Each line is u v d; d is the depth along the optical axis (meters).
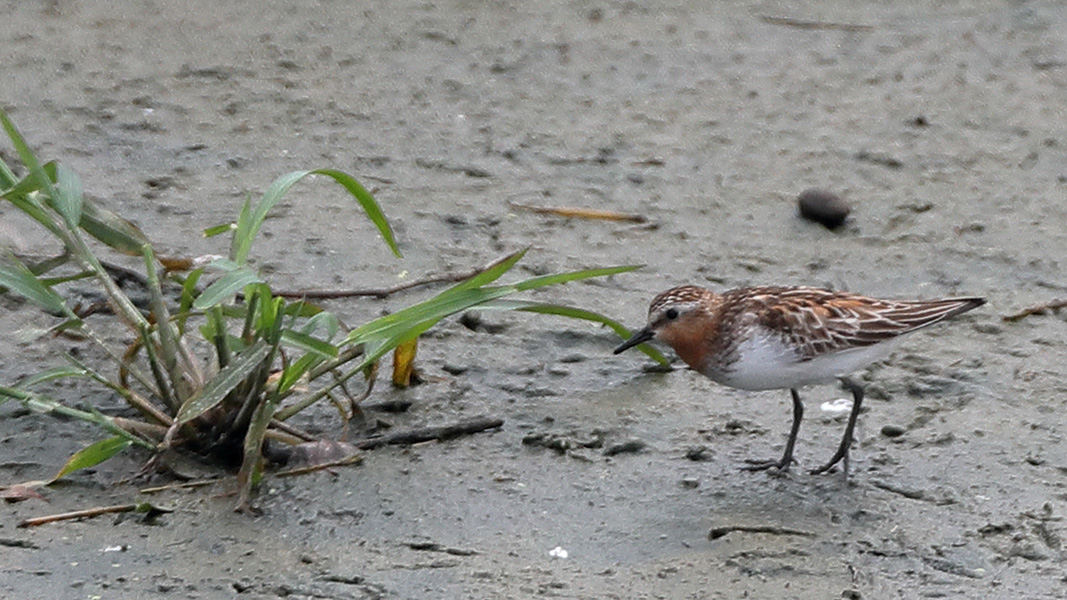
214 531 9.63
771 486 10.50
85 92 17.36
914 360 12.46
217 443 10.50
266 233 14.38
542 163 16.33
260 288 10.12
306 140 16.58
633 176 16.09
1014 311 13.40
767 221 15.23
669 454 10.94
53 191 10.30
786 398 11.91
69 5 19.97
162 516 9.77
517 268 13.95
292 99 17.56
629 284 13.77
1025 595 9.12
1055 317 13.31
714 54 19.53
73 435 10.77
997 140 17.27
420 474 10.49
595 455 10.90
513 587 9.11
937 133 17.42
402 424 11.22
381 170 15.98
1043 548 9.67
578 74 18.73
